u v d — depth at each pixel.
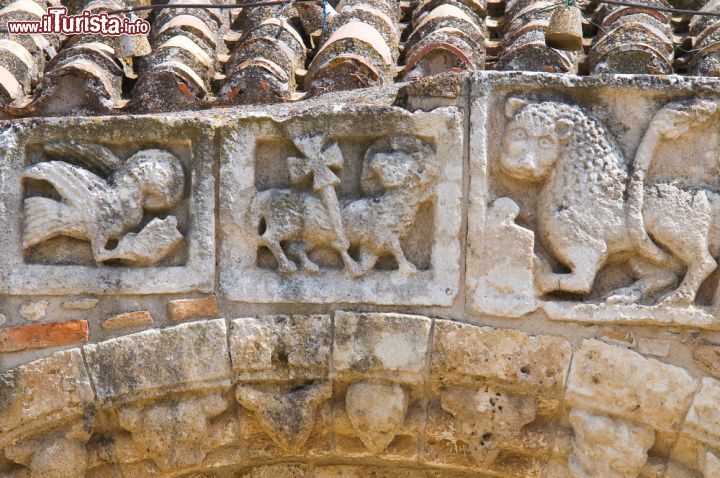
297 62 10.04
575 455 8.70
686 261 8.57
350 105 8.84
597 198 8.63
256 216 8.80
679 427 8.54
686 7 10.92
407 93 8.85
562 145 8.72
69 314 8.77
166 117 8.87
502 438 8.70
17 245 8.78
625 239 8.61
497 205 8.70
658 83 8.74
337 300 8.74
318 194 8.79
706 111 8.67
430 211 8.83
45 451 8.71
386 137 8.84
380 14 10.26
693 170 8.74
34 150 8.92
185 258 8.84
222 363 8.72
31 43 10.15
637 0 10.30
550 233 8.66
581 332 8.62
